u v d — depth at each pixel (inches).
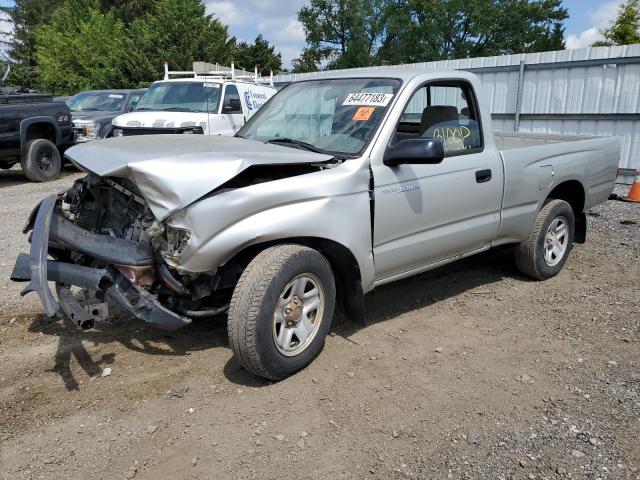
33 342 162.4
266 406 131.3
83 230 143.4
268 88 511.8
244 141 164.7
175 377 143.6
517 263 217.9
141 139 161.6
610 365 152.1
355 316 159.8
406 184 159.6
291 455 115.0
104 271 132.0
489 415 129.3
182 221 125.9
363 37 1900.8
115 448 116.7
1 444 117.9
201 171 125.8
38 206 157.4
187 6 1454.2
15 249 259.4
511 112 492.7
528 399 135.9
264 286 130.1
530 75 474.6
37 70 1759.4
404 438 120.9
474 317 184.5
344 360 152.9
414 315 185.5
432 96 182.9
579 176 223.0
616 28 1470.2
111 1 2011.6
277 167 145.9
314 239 145.9
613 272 230.1
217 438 120.0
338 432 122.5
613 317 183.8
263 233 131.1
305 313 143.5
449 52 1793.8
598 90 438.3
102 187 148.3
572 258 250.5
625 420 127.3
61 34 1619.1
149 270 131.0
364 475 109.8
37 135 478.9
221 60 1536.7
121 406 131.0
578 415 129.4
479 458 114.8
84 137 519.8
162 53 1379.2
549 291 208.8
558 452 116.6
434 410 130.9
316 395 135.9
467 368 150.3
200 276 135.6
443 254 179.3
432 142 147.4
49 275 140.4
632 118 425.4
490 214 189.9
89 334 167.5
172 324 132.0
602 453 116.2
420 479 108.9
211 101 437.1
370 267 154.8
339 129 163.5
